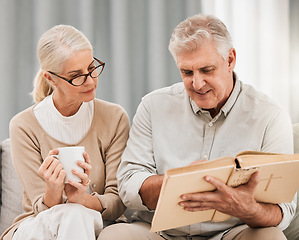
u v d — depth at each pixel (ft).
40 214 4.94
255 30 8.45
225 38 4.85
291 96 8.59
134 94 8.25
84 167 4.89
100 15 8.16
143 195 5.19
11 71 7.93
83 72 5.37
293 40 8.59
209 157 5.37
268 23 8.49
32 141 5.93
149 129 5.71
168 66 8.28
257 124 5.25
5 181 6.48
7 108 7.92
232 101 5.33
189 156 5.45
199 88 4.83
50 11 7.97
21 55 7.98
